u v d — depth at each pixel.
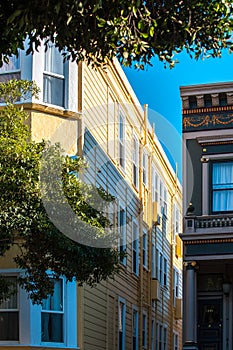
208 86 24.28
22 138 14.87
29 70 19.64
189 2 9.88
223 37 10.62
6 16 9.41
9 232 13.84
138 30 9.67
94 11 8.58
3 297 15.57
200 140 24.30
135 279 27.56
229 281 23.45
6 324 18.77
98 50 10.01
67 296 19.72
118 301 24.66
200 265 23.56
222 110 24.31
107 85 23.89
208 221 23.33
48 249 14.49
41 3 8.76
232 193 23.83
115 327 24.17
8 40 10.05
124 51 9.93
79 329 19.92
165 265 34.28
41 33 9.55
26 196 13.84
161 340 32.41
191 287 22.97
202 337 23.53
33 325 18.66
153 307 30.75
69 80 20.31
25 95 18.92
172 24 10.15
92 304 21.38
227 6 9.95
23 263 15.16
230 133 24.09
